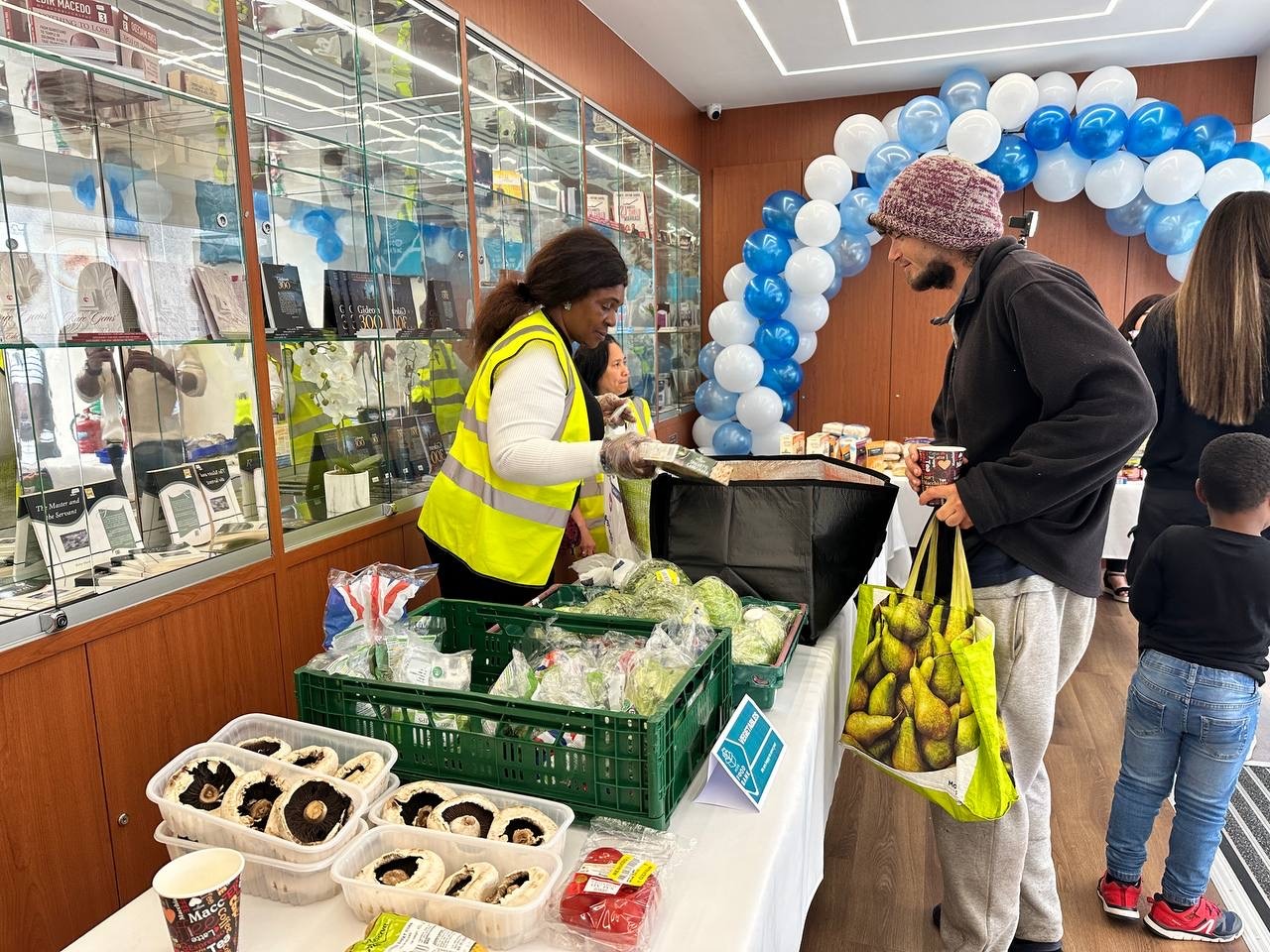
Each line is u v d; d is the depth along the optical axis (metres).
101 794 1.57
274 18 2.03
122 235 1.63
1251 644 1.70
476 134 2.86
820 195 4.86
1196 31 4.33
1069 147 4.51
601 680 1.09
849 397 5.80
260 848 0.88
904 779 1.32
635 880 0.83
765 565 1.54
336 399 2.23
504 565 1.69
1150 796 1.85
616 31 4.18
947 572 1.43
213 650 1.82
